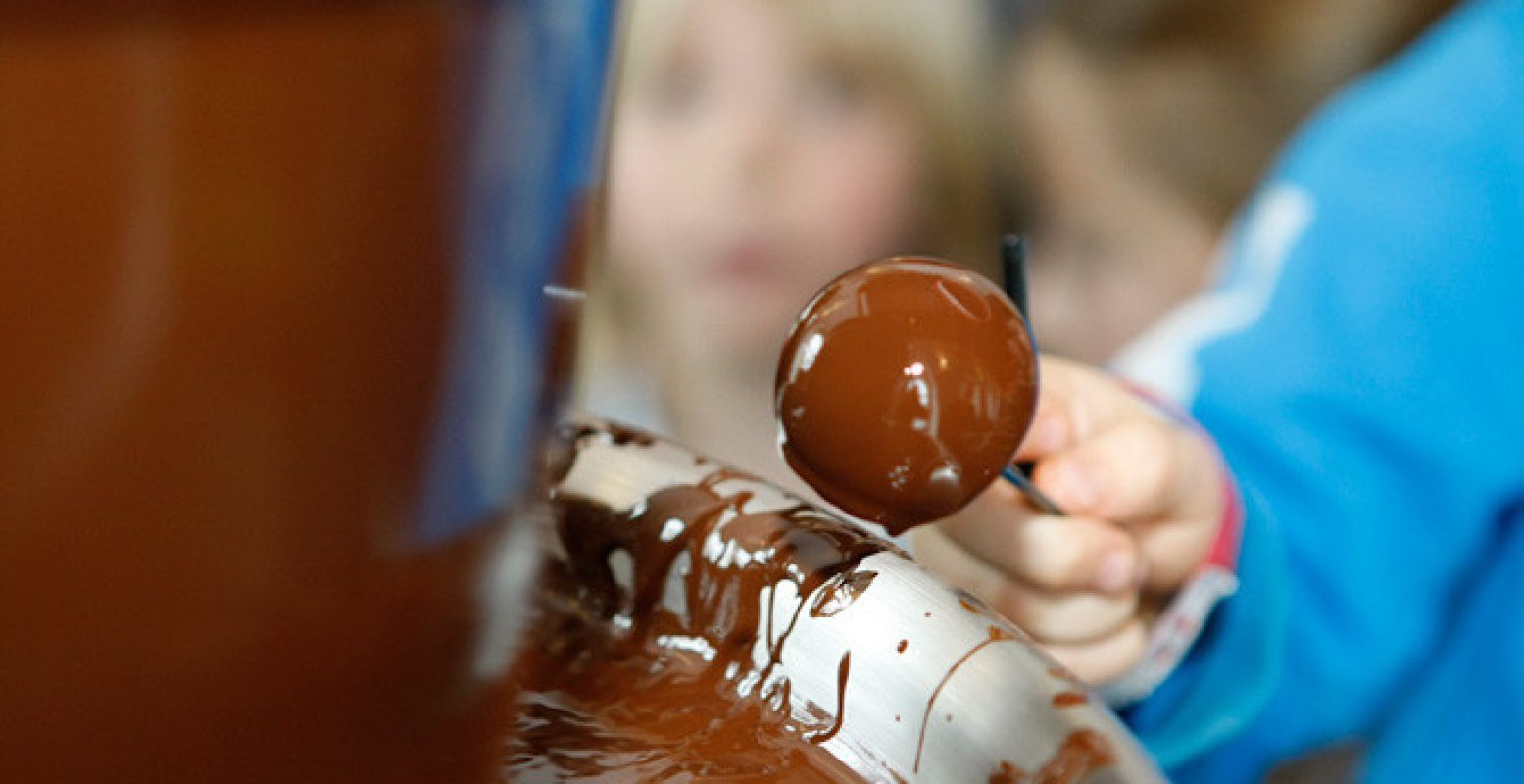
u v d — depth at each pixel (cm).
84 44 13
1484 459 75
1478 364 76
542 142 16
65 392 14
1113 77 103
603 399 104
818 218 104
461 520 16
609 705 22
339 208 14
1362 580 72
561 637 24
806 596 23
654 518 25
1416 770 78
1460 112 83
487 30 15
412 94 14
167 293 14
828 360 23
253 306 14
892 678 21
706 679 23
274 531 15
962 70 104
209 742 15
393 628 16
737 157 103
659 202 103
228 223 14
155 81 13
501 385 16
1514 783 78
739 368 105
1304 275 80
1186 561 43
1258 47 102
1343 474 73
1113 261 104
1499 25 87
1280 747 71
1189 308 87
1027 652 21
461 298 16
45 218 13
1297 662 71
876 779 21
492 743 18
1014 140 106
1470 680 79
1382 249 79
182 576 15
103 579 14
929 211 106
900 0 102
